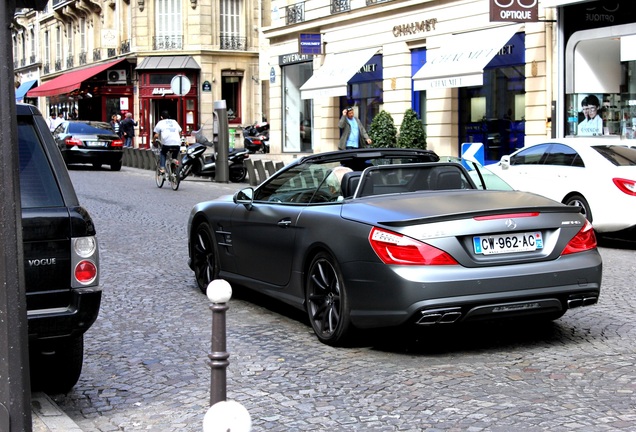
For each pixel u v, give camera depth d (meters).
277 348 7.02
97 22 58.03
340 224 6.81
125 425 5.29
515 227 6.50
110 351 7.08
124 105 52.62
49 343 5.64
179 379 6.25
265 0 38.72
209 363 3.81
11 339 3.99
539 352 6.67
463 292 6.25
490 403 5.40
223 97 51.69
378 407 5.42
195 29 50.25
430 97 27.20
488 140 25.25
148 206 18.69
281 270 7.74
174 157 24.12
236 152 27.14
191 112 50.72
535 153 14.73
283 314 8.35
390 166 7.37
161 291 9.62
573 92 21.98
